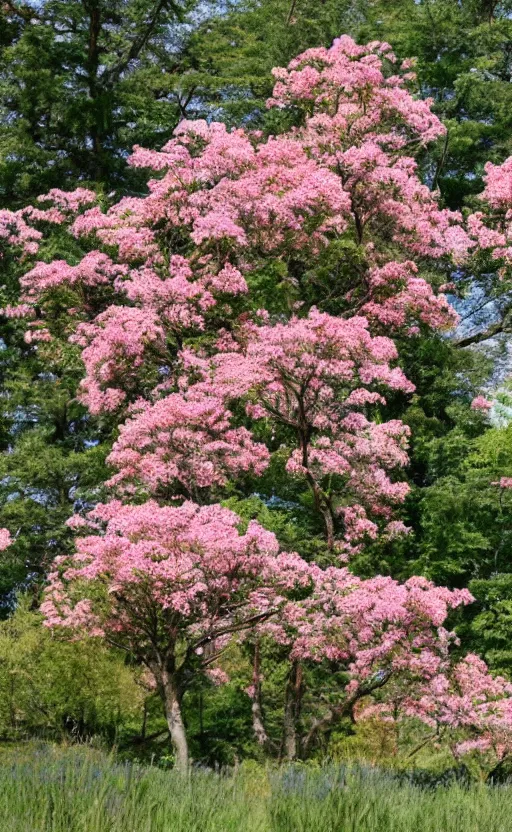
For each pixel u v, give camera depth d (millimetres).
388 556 21672
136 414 20531
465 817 7855
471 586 20562
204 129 24047
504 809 8406
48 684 18406
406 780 10172
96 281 23359
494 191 25578
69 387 26766
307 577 15969
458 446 23594
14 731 18422
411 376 26797
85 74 35750
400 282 22984
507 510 21875
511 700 15969
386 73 31266
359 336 18609
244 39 39375
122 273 23281
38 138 35625
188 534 14641
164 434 18797
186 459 18953
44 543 24062
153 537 14797
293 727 17453
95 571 14609
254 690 18375
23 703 18594
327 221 22969
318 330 18359
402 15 36781
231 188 22453
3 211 27359
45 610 15711
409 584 16188
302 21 34906
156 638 15312
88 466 24609
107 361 20953
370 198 23609
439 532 21391
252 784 10164
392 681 16594
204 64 38781
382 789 8688
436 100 34469
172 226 23391
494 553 22094
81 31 36375
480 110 34188
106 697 18547
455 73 34281
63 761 8445
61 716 18844
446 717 16000
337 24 35750
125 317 20906
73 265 27438
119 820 6395
